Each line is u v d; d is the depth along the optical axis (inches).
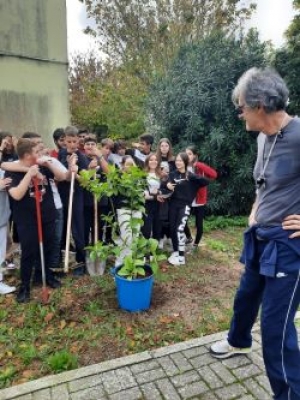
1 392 82.5
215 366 90.8
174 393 81.8
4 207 136.0
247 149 257.1
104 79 606.2
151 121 294.0
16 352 100.2
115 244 142.4
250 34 265.7
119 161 201.5
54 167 129.0
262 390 82.2
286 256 66.4
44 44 258.7
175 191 167.8
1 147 145.5
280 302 67.2
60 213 147.9
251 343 93.9
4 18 232.7
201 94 251.4
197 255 184.2
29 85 253.8
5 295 132.9
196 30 533.6
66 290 136.4
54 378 87.0
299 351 70.7
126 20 562.9
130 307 120.2
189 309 124.0
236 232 233.6
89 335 107.6
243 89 66.6
